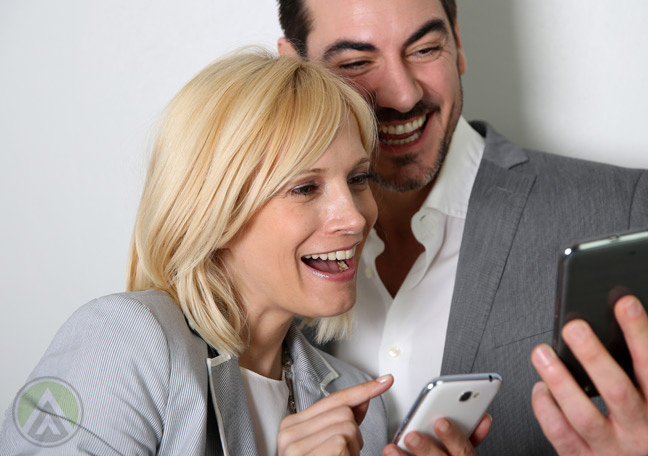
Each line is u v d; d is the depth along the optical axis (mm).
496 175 1477
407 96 1392
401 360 1513
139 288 1212
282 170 1074
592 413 759
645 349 722
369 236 1562
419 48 1400
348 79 1396
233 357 1117
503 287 1393
